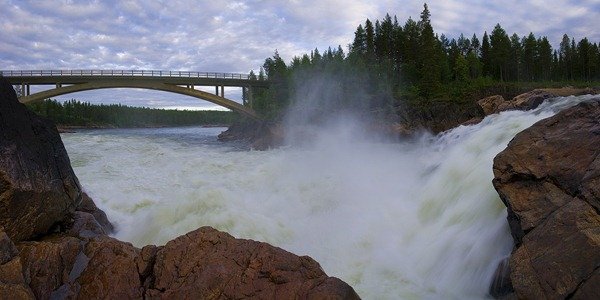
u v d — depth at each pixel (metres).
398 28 63.41
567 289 4.88
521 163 7.34
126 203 12.34
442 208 10.23
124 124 133.25
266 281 5.74
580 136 7.04
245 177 15.87
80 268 6.55
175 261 6.22
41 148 7.97
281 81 51.50
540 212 6.38
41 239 7.23
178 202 11.31
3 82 7.32
